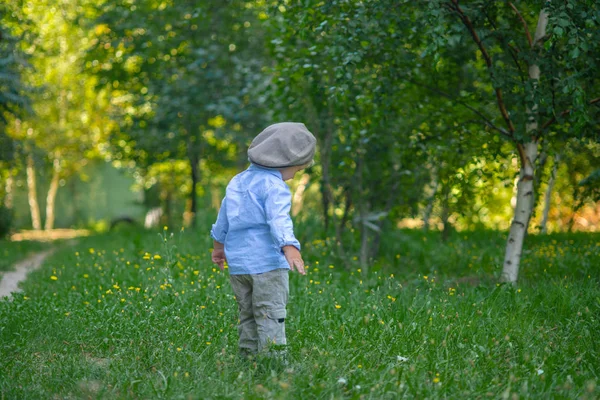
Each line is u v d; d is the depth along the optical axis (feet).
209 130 74.64
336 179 43.96
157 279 28.68
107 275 33.06
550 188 52.90
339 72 26.68
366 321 19.06
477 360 16.55
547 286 25.90
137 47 65.00
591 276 29.71
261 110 65.51
